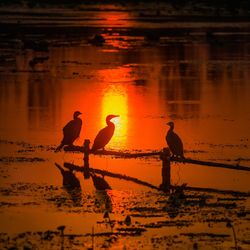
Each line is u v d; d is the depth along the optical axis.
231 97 32.75
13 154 21.91
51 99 32.03
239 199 17.64
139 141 23.80
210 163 19.61
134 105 30.72
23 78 38.19
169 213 16.44
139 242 14.62
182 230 15.34
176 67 43.28
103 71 41.19
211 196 17.91
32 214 16.34
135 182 19.19
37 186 18.58
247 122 27.11
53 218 16.12
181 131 25.44
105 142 20.72
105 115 28.42
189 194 18.09
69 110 29.47
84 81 37.31
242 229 15.40
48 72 40.50
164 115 28.52
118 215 16.33
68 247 14.33
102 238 14.84
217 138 24.31
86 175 19.78
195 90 34.78
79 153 22.09
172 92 34.16
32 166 20.53
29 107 30.08
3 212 16.50
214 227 15.52
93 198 17.66
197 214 16.38
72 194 17.92
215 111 29.36
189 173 20.19
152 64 44.53
